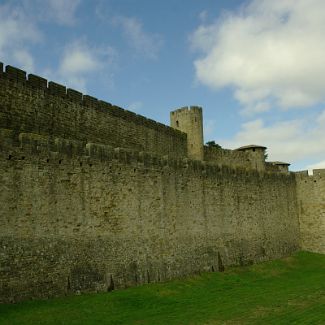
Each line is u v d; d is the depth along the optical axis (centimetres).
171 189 3488
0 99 2752
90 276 2677
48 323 2011
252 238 4412
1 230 2233
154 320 2231
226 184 4178
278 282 3653
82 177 2730
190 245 3584
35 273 2359
